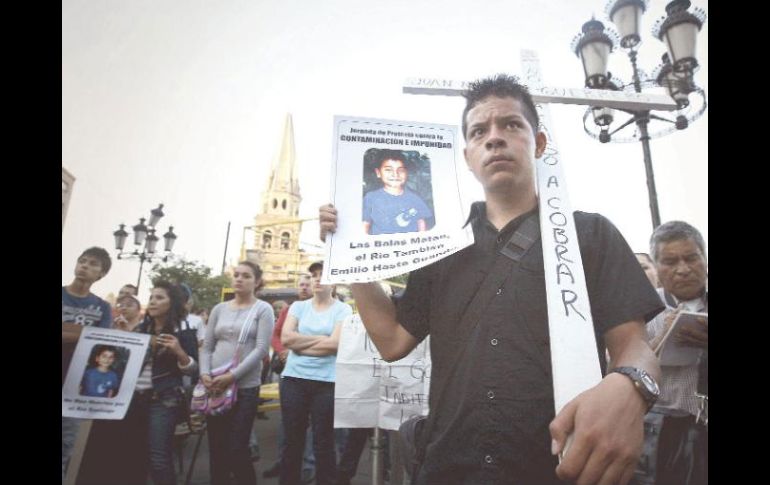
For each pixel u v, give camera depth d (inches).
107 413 104.0
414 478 54.0
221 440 107.6
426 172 61.4
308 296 128.2
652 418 91.7
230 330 109.1
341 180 60.1
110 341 105.9
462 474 49.7
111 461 104.7
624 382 42.6
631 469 40.6
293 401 108.9
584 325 48.4
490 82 59.3
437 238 57.2
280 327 134.2
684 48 122.5
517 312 51.2
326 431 109.0
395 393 106.5
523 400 48.7
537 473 47.7
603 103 73.2
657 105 75.9
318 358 109.7
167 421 105.1
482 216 58.2
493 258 54.4
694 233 99.5
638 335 48.3
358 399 106.1
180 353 107.0
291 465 108.3
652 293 49.5
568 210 55.2
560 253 52.1
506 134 56.1
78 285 118.7
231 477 122.0
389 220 58.6
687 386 91.6
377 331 58.9
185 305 113.0
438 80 75.6
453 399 51.7
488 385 49.8
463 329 52.7
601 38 123.4
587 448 40.5
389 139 62.3
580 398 42.8
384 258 56.5
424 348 108.1
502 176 55.3
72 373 104.6
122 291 131.5
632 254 52.4
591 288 52.5
